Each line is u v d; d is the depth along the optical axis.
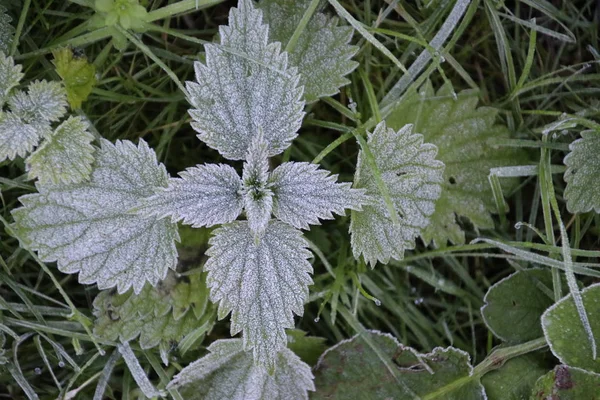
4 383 0.53
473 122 0.55
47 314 0.53
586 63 0.54
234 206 0.51
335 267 0.55
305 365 0.53
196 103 0.50
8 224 0.50
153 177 0.51
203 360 0.52
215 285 0.50
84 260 0.51
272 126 0.51
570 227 0.56
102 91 0.52
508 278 0.54
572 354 0.53
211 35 0.55
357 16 0.55
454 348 0.54
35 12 0.53
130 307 0.52
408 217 0.52
